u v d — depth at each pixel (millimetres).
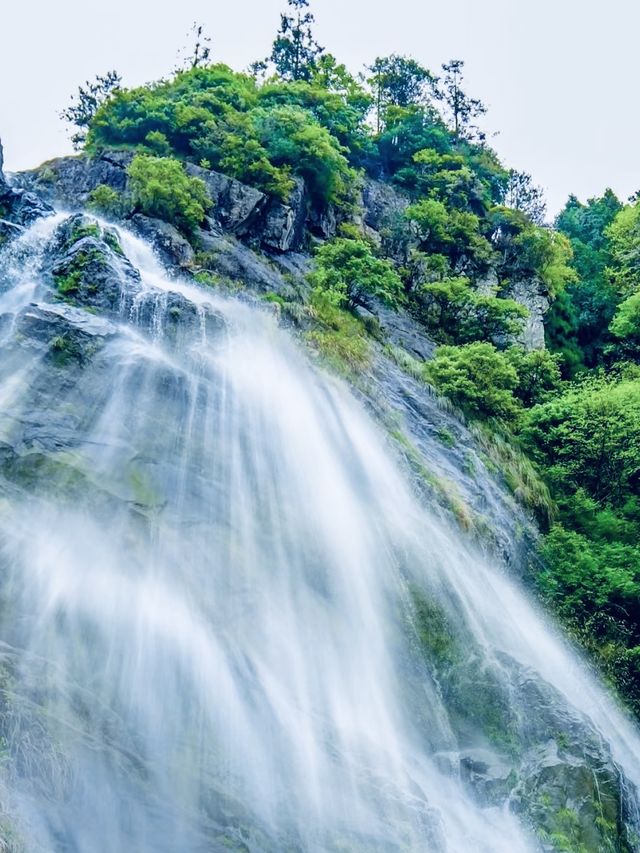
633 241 50406
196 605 16438
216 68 46812
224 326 23859
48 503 16391
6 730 11844
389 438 26391
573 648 24719
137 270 24750
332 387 26469
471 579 23078
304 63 60438
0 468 16547
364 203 48219
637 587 27141
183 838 12172
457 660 19812
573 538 29125
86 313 21094
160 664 15039
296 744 15117
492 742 18453
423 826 14250
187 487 18578
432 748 17828
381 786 14766
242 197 37156
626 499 33250
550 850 16750
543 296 46125
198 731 14383
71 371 19125
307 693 16703
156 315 22672
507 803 17344
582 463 33500
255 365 24109
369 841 13586
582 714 19594
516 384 35094
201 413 20375
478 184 52438
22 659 13484
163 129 40719
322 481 22234
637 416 33062
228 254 33469
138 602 15672
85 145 42562
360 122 55875
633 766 21875
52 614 14727
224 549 17922
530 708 19125
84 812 11734
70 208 35875
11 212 28719
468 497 27156
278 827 13195
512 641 22062
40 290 22875
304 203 40875
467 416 32438
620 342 49062
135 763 12828
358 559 20453
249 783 13828
